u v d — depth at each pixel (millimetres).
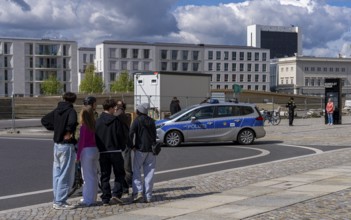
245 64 121500
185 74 34781
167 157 17609
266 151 19406
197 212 8469
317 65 126938
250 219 7777
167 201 9648
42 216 8555
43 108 56156
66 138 8898
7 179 12906
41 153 19047
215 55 118875
